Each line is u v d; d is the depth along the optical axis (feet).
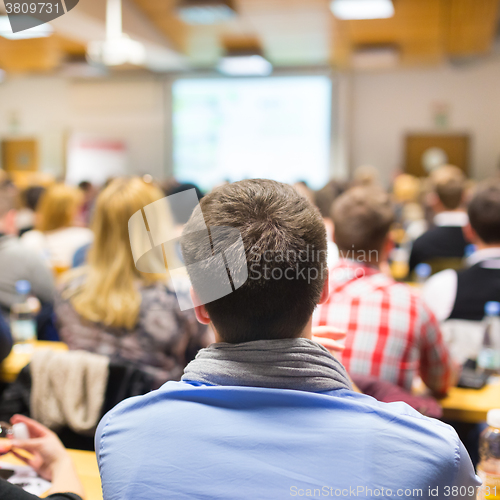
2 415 3.92
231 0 17.75
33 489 2.83
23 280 7.27
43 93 33.55
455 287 5.91
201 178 31.81
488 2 17.62
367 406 1.86
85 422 3.83
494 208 5.74
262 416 1.84
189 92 31.48
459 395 4.78
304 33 22.34
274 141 30.81
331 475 1.73
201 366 1.99
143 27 20.62
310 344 1.96
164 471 1.80
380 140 30.60
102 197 4.52
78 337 4.49
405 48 24.75
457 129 29.76
